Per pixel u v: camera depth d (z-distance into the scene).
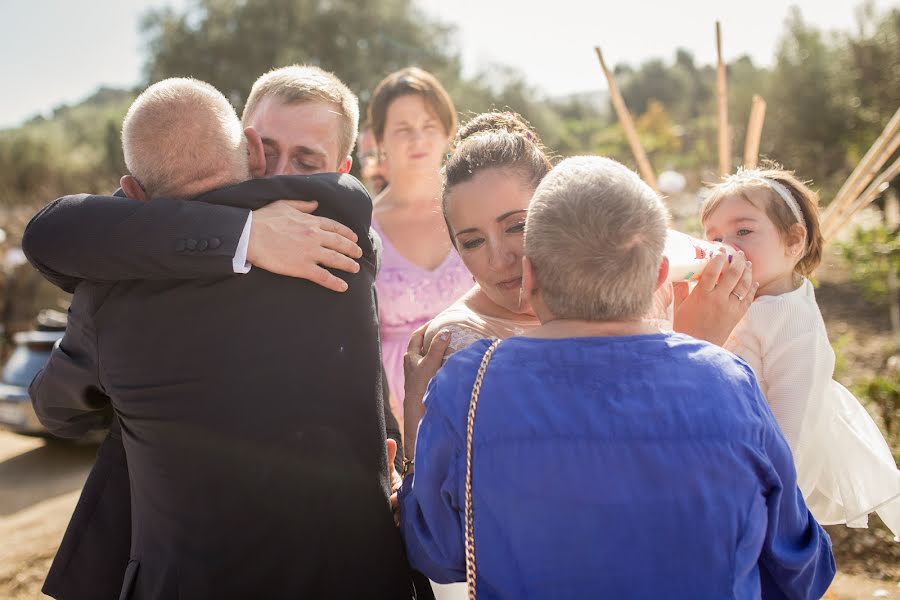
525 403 1.41
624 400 1.39
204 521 1.60
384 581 1.70
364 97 21.34
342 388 1.70
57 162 27.44
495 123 2.17
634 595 1.32
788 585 1.49
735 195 2.39
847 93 16.56
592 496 1.35
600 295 1.43
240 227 1.69
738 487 1.37
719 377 1.43
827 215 3.75
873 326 9.84
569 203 1.43
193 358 1.64
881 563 4.00
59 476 6.04
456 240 1.94
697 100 56.97
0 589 4.03
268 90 2.20
